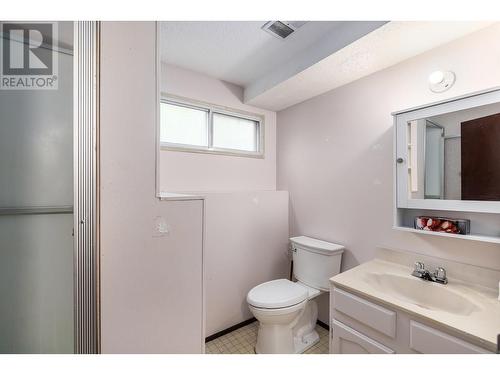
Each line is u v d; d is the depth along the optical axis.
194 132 2.14
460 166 1.28
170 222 0.96
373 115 1.72
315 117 2.16
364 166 1.78
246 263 2.15
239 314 2.10
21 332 0.90
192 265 1.01
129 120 0.86
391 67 1.62
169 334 0.95
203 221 1.04
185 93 2.01
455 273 1.33
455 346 0.93
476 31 1.26
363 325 1.25
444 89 1.36
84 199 0.77
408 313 1.06
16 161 0.92
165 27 1.49
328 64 1.62
